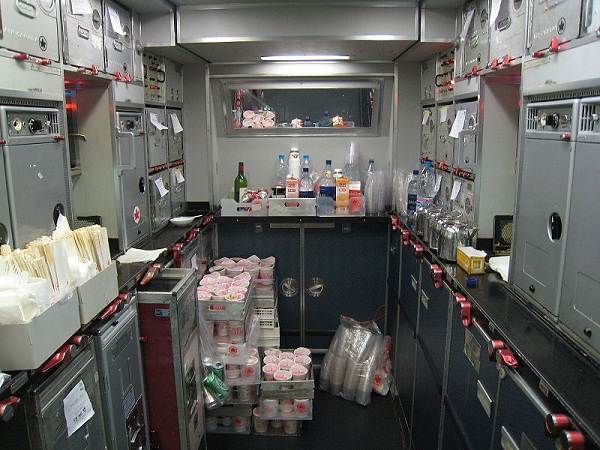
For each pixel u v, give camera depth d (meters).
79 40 1.87
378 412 3.00
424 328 2.35
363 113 3.48
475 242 2.20
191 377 2.19
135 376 1.82
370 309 3.52
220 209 3.53
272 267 3.22
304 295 3.50
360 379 3.07
